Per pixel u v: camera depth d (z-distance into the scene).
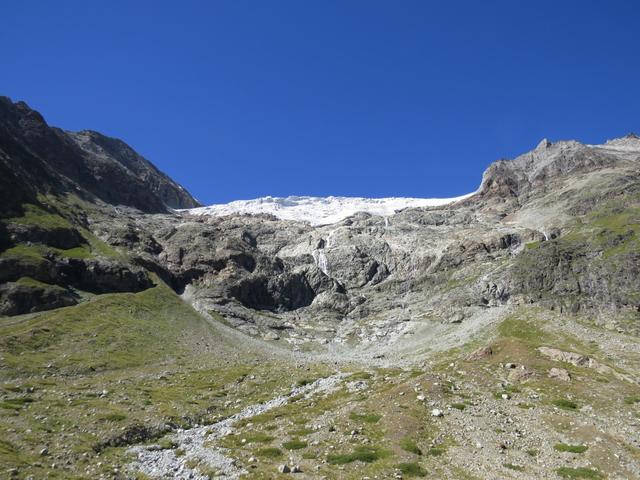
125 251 186.62
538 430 49.78
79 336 108.88
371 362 125.81
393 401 58.69
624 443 46.44
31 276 135.38
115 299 140.75
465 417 52.97
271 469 41.41
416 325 178.00
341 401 65.62
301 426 54.19
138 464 43.94
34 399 62.38
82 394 69.00
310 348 163.00
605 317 158.50
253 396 78.19
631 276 171.00
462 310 176.38
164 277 188.00
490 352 79.81
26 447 44.09
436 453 44.22
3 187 166.25
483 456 43.81
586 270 182.62
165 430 55.88
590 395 59.59
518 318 145.50
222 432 55.56
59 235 164.50
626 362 100.50
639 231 196.38
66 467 40.97
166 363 105.12
